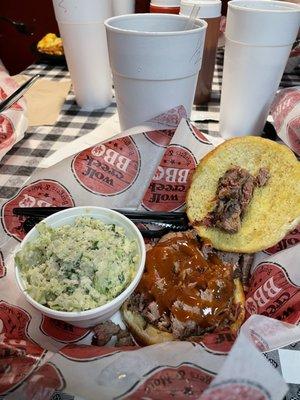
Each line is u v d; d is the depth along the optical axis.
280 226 0.69
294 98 0.95
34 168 0.95
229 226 0.71
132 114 0.86
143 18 0.85
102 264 0.59
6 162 0.98
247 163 0.78
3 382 0.45
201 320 0.59
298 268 0.61
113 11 1.28
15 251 0.67
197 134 0.85
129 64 0.75
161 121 0.85
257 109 0.97
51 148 1.04
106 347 0.54
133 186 0.84
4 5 2.55
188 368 0.44
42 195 0.78
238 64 0.90
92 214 0.73
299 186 0.71
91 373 0.45
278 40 0.83
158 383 0.42
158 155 0.86
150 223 0.78
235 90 0.95
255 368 0.37
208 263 0.68
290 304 0.58
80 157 0.81
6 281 0.65
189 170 0.84
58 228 0.67
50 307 0.56
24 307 0.62
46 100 1.30
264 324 0.52
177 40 0.71
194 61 0.78
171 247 0.69
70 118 1.22
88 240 0.63
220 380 0.36
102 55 1.15
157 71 0.75
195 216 0.76
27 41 2.69
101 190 0.82
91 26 1.07
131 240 0.68
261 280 0.65
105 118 1.22
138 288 0.65
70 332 0.62
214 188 0.77
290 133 0.91
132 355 0.47
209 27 1.07
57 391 0.46
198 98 1.25
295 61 1.48
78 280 0.58
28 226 0.73
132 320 0.63
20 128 1.04
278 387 0.37
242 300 0.64
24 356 0.48
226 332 0.53
